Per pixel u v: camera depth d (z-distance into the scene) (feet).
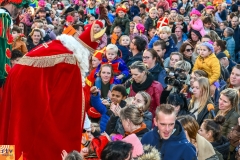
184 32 55.62
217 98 38.47
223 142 26.81
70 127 19.95
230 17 69.56
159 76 36.37
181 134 21.81
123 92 30.83
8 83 20.24
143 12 80.43
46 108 19.65
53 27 60.59
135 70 33.06
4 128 20.18
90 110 29.01
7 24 20.30
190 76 36.40
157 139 22.12
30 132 19.61
